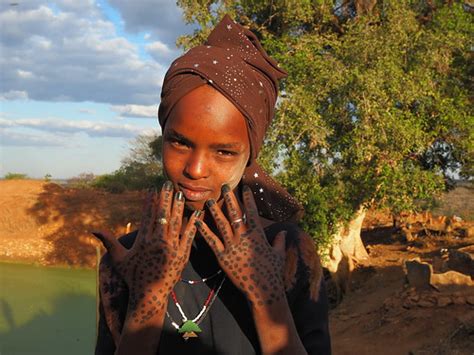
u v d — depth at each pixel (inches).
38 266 1182.9
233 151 62.2
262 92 64.5
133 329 59.6
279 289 59.6
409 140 598.9
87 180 1784.0
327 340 65.2
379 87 587.5
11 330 685.3
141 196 1501.0
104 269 68.7
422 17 749.9
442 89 681.6
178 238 61.6
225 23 66.8
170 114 62.7
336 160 667.4
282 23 746.8
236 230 60.5
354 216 736.3
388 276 743.7
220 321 63.9
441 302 541.6
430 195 658.8
